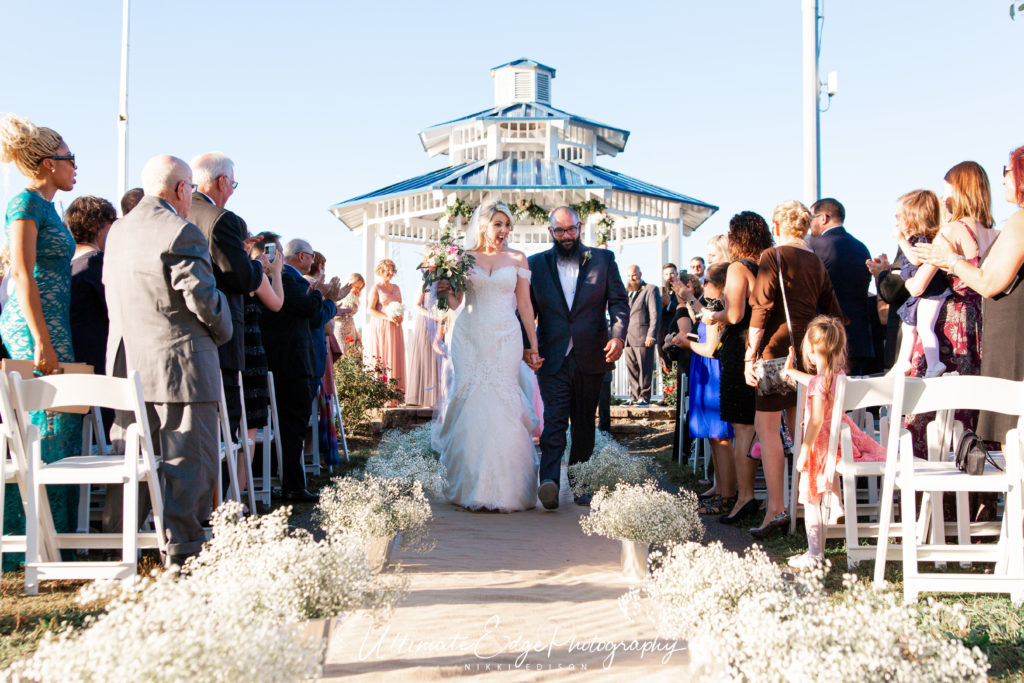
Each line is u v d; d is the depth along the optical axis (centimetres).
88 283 541
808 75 965
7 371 418
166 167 433
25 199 459
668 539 439
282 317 663
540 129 1798
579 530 568
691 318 842
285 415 664
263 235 655
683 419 877
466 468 644
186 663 191
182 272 408
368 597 298
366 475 512
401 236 1850
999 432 409
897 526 466
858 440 475
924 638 229
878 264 612
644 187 1786
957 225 480
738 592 276
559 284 660
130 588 223
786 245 538
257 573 260
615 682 296
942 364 493
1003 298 406
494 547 514
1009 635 324
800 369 524
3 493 402
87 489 499
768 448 535
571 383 662
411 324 1495
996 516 500
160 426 422
